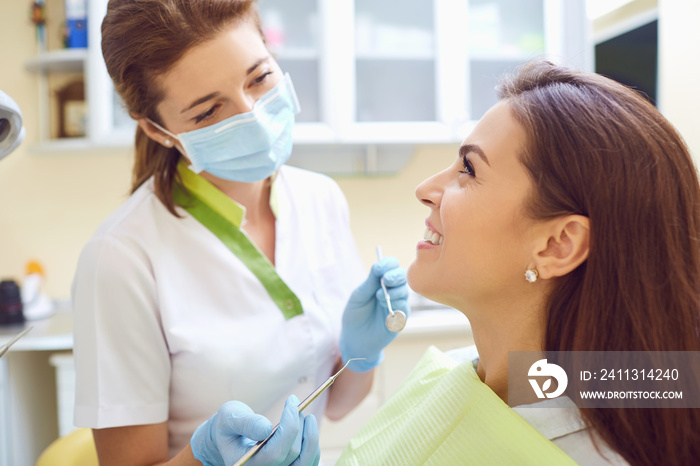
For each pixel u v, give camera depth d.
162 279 1.03
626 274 0.68
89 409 0.96
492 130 0.76
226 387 1.06
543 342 0.76
